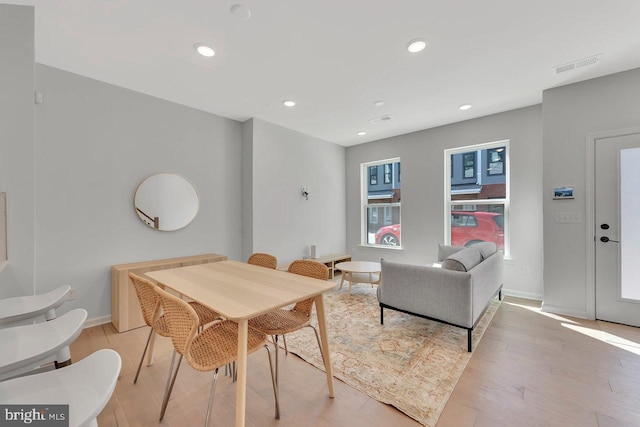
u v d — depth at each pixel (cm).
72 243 265
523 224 365
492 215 398
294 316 188
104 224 284
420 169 455
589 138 286
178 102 336
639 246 267
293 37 212
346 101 334
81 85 269
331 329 271
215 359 132
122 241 296
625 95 268
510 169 372
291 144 448
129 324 267
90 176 275
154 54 233
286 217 439
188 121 348
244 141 403
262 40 215
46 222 252
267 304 136
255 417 155
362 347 235
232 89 301
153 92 308
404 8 183
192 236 353
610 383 182
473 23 198
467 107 356
